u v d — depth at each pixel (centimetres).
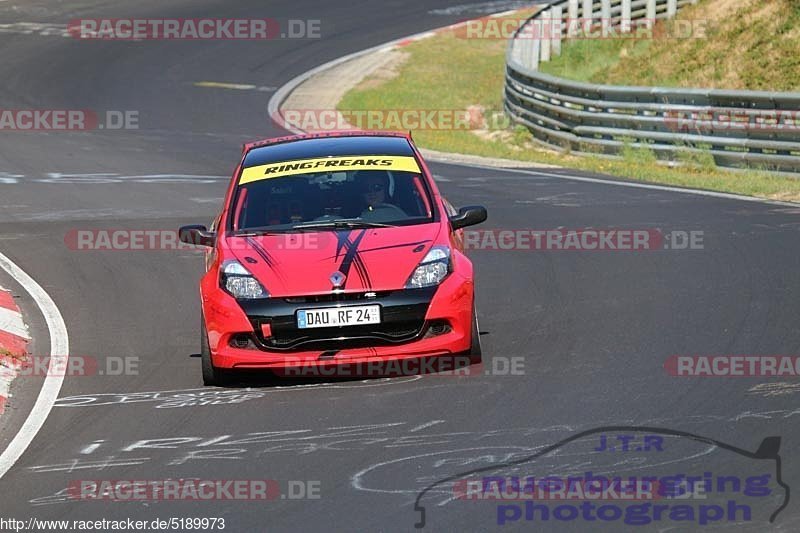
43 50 11288
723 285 3472
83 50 11331
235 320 2705
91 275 4188
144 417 2589
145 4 13575
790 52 8469
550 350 2917
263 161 3250
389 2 13725
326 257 2784
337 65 10962
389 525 1903
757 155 5947
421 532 1869
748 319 3073
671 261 3856
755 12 9231
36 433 2527
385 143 3312
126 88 9875
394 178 3106
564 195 5375
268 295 2714
